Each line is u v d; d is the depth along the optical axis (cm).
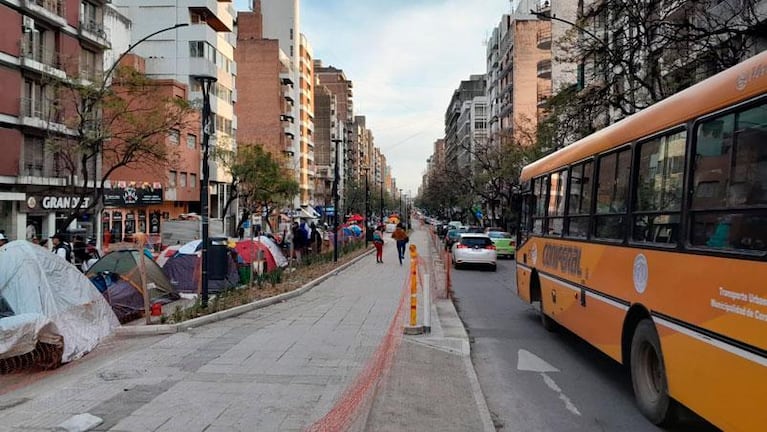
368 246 4403
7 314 893
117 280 1362
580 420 656
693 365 527
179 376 784
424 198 14412
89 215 4053
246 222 5506
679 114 587
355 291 1770
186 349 950
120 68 2761
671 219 594
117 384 745
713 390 490
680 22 2031
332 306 1443
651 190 652
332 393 709
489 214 9150
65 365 869
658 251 612
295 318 1260
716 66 1734
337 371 815
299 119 10475
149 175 4738
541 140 3594
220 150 5188
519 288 1408
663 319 593
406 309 1398
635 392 671
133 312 1316
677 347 560
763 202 435
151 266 1515
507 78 9131
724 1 1833
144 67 5209
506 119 9112
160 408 648
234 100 6519
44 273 952
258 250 1967
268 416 624
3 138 3231
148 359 880
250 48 8769
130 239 4197
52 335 841
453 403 680
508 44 8912
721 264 482
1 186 3312
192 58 5572
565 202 1019
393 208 17375
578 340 1120
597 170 848
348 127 15962
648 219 653
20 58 3291
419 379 781
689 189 554
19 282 922
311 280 1962
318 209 10000
